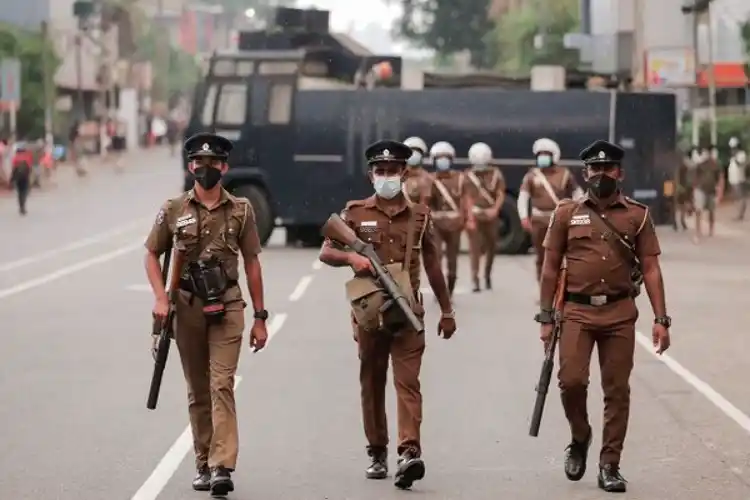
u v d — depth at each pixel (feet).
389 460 54.13
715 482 50.52
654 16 264.72
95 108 530.68
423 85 169.17
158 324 47.73
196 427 48.96
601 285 47.80
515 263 151.64
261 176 169.78
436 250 49.73
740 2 242.37
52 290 118.62
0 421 61.93
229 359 47.32
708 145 199.93
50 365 77.82
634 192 163.63
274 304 108.27
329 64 171.53
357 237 48.83
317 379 73.00
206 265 47.26
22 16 456.45
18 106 350.64
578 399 48.47
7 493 48.70
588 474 51.83
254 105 169.58
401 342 48.29
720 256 155.12
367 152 48.75
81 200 279.69
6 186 312.71
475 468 52.70
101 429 60.03
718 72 240.32
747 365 78.84
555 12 336.08
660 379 74.08
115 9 592.60
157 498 47.85
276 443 57.16
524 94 165.17
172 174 395.96
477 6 438.40
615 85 168.55
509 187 164.96
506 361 79.56
